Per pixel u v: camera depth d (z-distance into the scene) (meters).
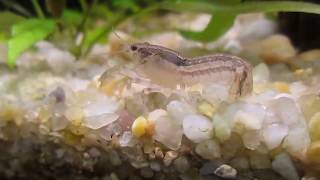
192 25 0.20
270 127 0.11
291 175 0.11
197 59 0.12
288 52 0.15
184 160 0.11
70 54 0.16
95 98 0.12
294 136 0.11
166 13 0.24
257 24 0.18
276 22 0.17
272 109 0.11
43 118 0.12
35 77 0.14
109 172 0.12
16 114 0.12
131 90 0.12
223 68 0.12
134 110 0.12
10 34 0.17
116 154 0.12
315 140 0.11
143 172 0.12
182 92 0.12
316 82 0.13
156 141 0.11
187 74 0.12
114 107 0.12
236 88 0.12
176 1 0.15
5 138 0.13
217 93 0.11
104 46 0.17
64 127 0.12
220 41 0.16
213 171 0.11
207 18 0.21
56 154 0.12
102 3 0.21
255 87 0.12
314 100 0.11
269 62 0.15
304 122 0.11
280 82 0.13
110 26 0.16
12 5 0.19
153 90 0.12
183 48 0.16
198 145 0.11
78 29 0.17
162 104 0.12
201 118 0.11
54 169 0.13
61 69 0.15
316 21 0.16
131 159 0.12
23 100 0.13
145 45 0.12
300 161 0.11
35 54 0.16
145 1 0.21
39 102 0.13
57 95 0.12
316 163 0.11
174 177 0.12
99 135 0.12
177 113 0.11
